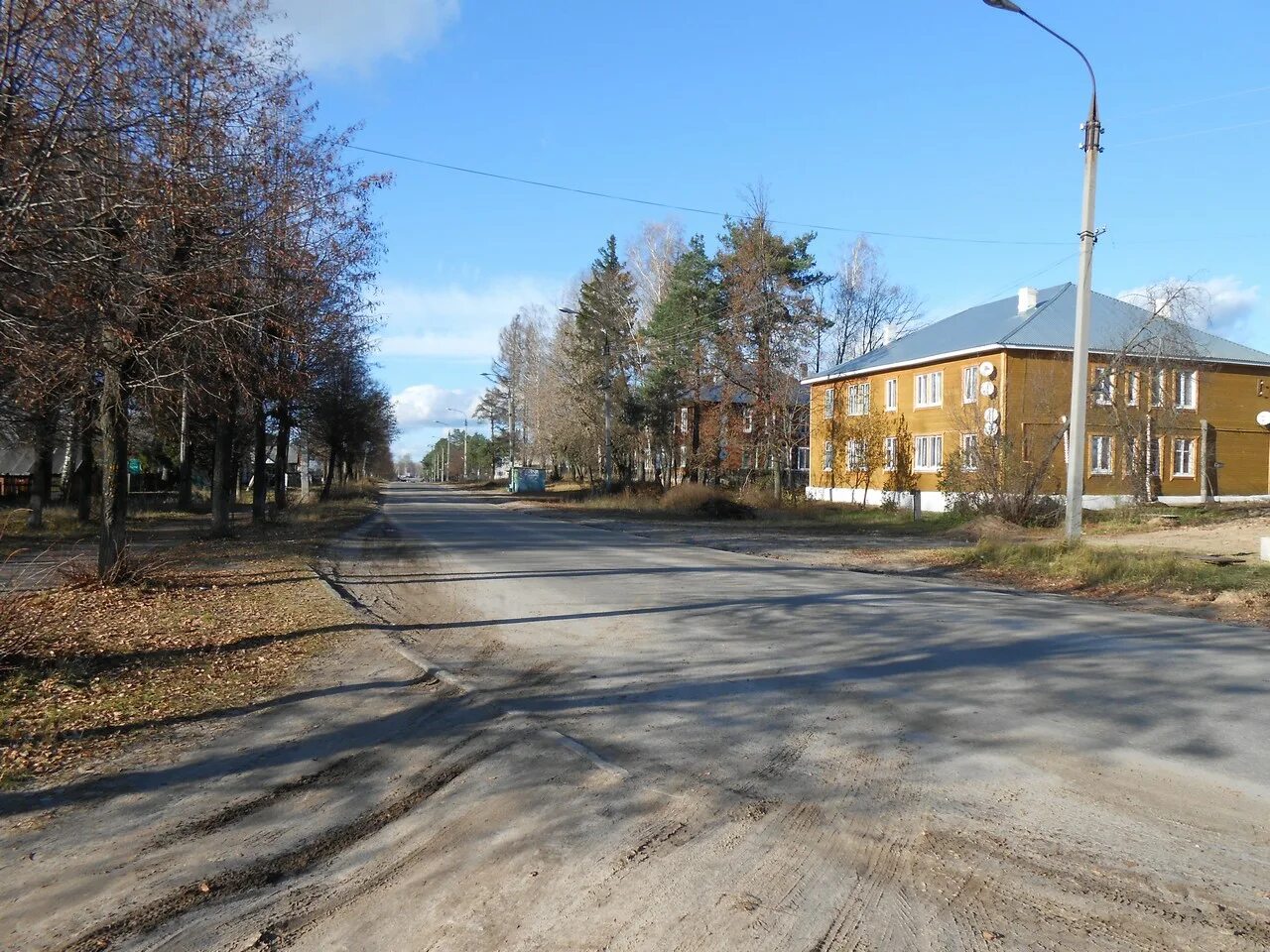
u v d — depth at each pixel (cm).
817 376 4712
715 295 5019
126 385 1198
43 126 760
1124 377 3022
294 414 3297
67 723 659
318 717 688
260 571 1552
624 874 406
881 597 1298
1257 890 385
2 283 755
